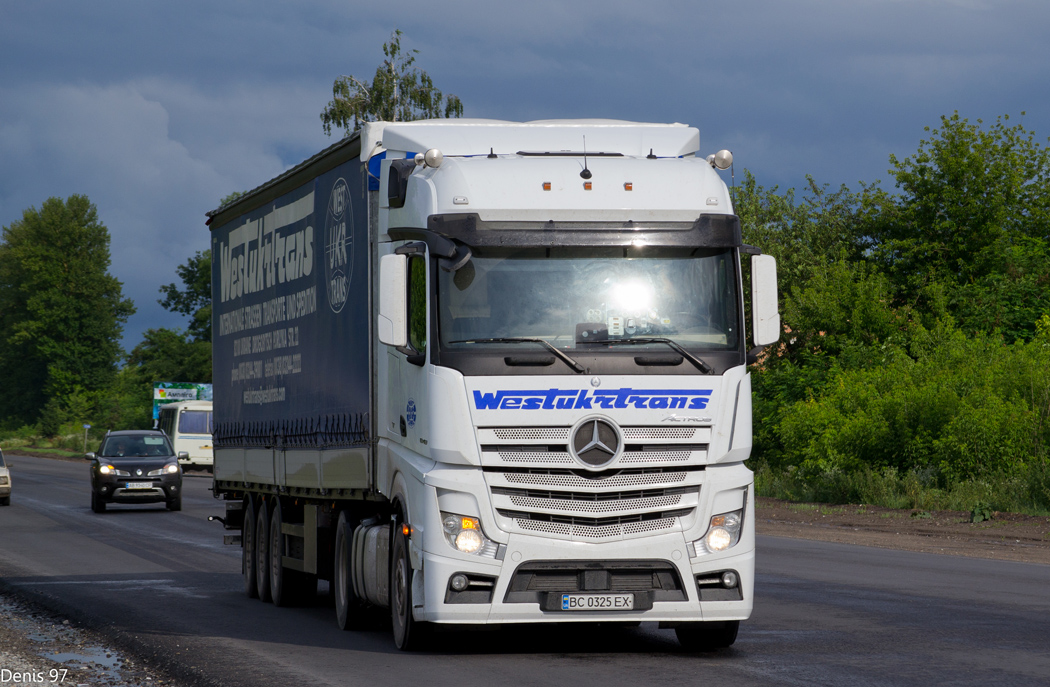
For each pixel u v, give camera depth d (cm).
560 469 1352
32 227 19750
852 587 2180
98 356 19500
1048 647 1473
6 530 3866
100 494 4747
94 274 19688
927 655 1412
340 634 1684
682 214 1413
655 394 1364
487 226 1384
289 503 2081
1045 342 4866
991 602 1952
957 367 4912
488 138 1527
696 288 1405
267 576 2139
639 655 1437
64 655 1513
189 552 3114
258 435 2180
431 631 1456
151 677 1345
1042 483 3953
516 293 1377
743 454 1392
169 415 8638
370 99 7231
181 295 15825
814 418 5016
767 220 7350
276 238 2095
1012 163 6391
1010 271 6212
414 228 1444
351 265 1700
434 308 1367
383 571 1558
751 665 1348
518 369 1353
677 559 1358
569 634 1636
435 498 1352
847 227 7006
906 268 6388
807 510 4334
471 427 1345
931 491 4266
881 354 5591
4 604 2050
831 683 1227
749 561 1382
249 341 2256
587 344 1370
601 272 1392
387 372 1550
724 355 1391
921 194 6519
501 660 1405
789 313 6059
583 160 1448
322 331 1830
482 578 1349
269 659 1437
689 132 1562
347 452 1706
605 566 1350
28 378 19750
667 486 1359
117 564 2789
